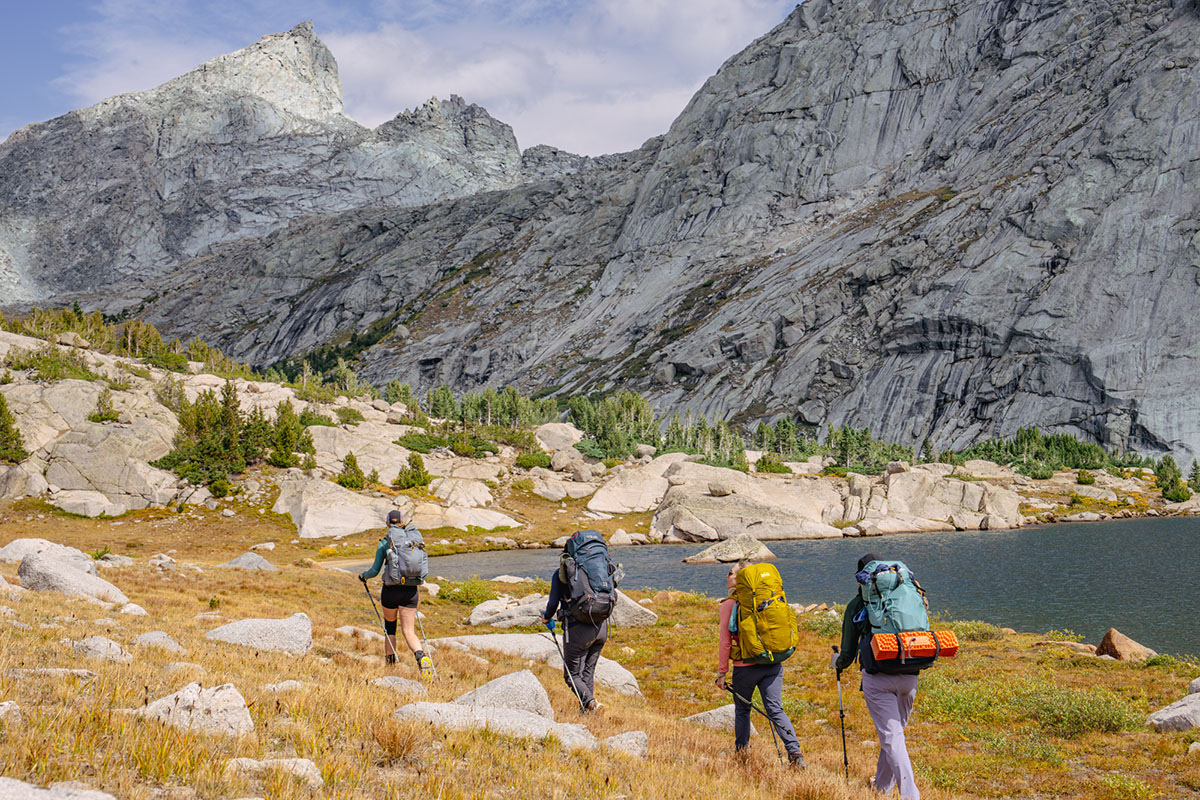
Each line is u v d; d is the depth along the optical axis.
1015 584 47.16
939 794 11.04
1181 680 19.47
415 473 90.94
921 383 182.25
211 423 86.19
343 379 165.50
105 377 95.44
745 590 9.95
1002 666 22.06
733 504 84.44
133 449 79.50
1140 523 85.06
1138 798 11.52
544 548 77.69
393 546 13.77
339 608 29.45
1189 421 141.62
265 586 31.28
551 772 7.44
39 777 4.75
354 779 6.14
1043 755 13.90
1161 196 177.25
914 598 8.55
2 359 92.25
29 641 10.11
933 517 86.38
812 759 12.38
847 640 9.04
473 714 8.99
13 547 25.64
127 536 68.94
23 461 76.69
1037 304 174.12
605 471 106.19
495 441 114.38
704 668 22.92
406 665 14.82
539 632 29.22
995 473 119.06
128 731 6.04
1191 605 38.72
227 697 7.16
